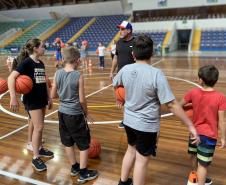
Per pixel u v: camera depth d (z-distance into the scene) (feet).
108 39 66.13
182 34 68.03
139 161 7.79
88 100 21.66
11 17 86.58
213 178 10.00
